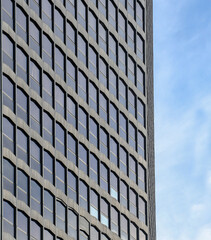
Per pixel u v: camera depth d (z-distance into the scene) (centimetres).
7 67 7081
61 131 7962
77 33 8538
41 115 7588
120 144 9188
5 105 6975
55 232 7588
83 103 8481
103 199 8650
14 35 7269
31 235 7175
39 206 7350
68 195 7931
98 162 8625
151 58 10400
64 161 7919
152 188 9906
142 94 9944
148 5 10456
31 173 7262
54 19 8094
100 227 8494
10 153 6938
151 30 10506
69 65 8300
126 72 9588
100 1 9181
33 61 7594
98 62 8938
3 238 6656
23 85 7325
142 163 9681
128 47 9706
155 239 9794
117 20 9531
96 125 8712
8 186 6844
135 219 9300
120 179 9069
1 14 7094
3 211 6719
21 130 7206
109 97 9075
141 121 9812
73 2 8569
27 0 7619
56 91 7975
